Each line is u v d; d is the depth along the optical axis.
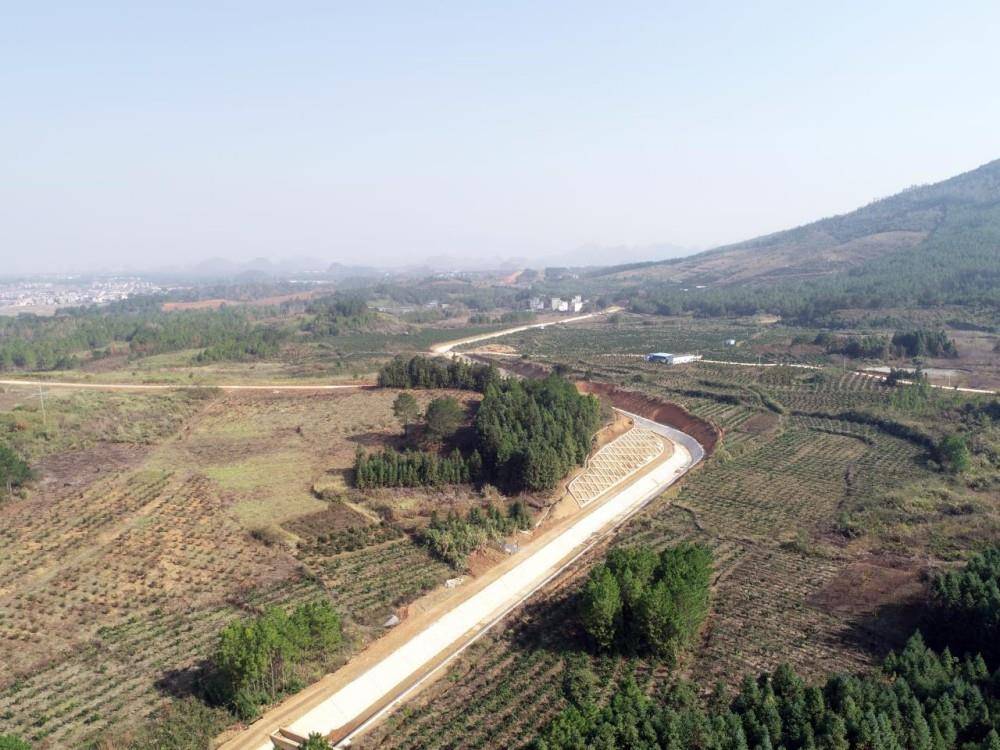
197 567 78.75
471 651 65.31
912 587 73.12
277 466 112.75
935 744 45.75
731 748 44.88
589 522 98.44
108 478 101.88
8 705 54.91
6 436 111.25
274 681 56.94
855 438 130.88
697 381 176.88
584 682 58.44
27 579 73.75
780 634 66.12
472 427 125.94
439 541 84.94
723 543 88.56
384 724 54.38
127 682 58.34
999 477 104.81
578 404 129.12
